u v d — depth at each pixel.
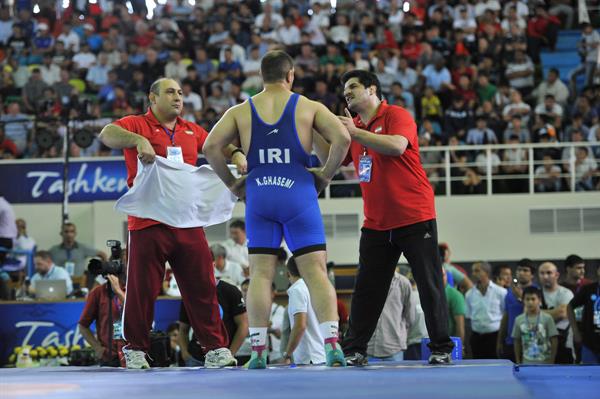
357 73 11.64
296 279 16.39
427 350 15.30
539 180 33.59
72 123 35.38
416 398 5.80
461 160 34.03
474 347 21.72
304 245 10.10
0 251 27.03
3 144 35.81
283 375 8.42
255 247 10.21
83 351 18.92
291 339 15.91
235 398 6.00
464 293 22.55
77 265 29.39
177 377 8.50
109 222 32.62
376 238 11.53
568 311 18.36
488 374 8.21
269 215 10.12
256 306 10.12
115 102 38.38
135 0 46.31
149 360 12.48
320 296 10.10
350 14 45.09
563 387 7.44
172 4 46.81
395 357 17.66
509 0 44.84
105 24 45.59
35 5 46.47
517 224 33.00
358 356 11.41
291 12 44.38
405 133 11.23
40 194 32.97
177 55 40.94
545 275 20.05
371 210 11.53
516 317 19.16
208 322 12.13
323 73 38.78
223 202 12.16
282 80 10.45
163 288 22.48
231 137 10.37
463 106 36.28
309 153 10.27
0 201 28.08
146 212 11.68
